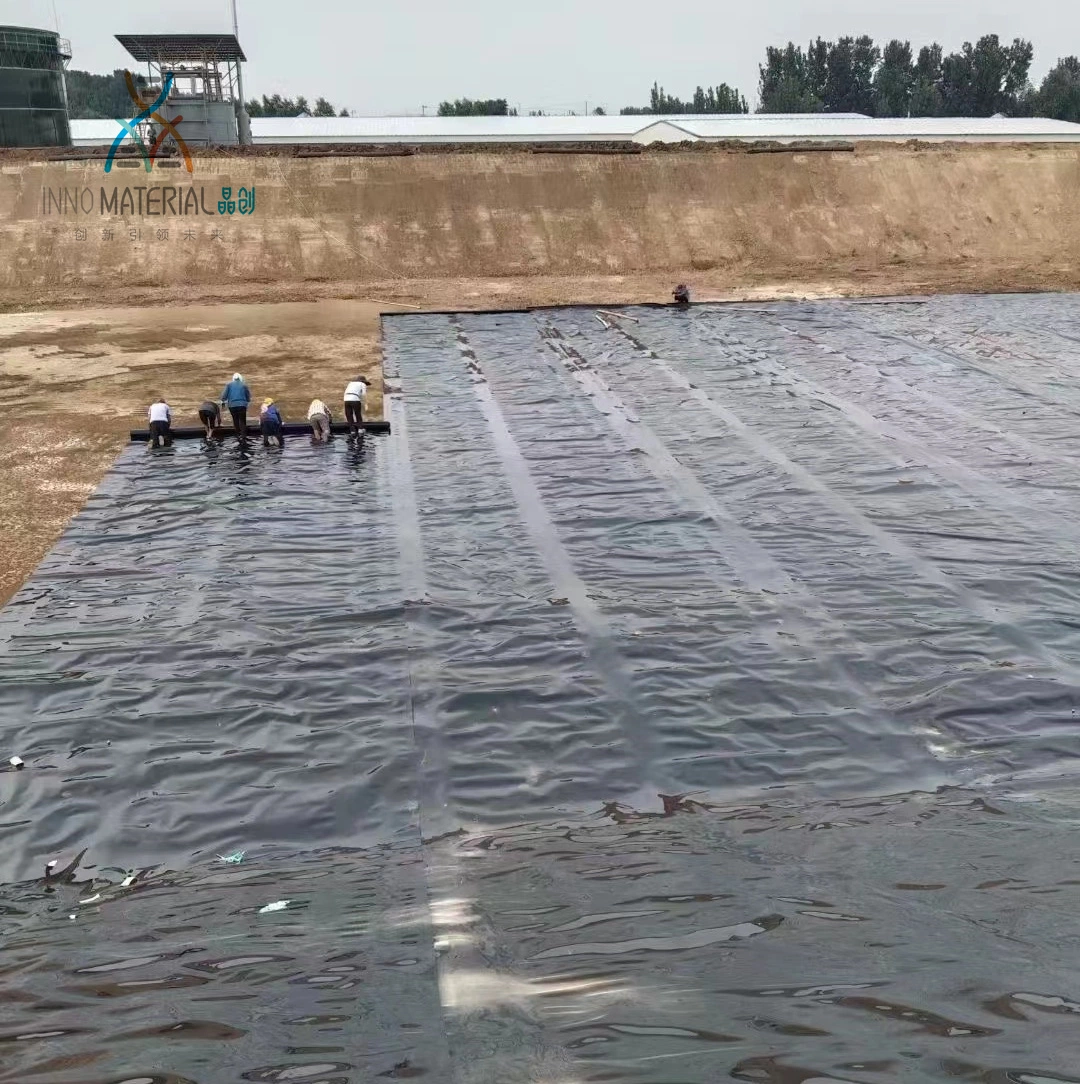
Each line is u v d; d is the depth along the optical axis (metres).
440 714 11.59
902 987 5.23
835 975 5.43
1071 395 24.30
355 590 14.63
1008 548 15.86
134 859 9.29
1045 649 12.80
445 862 8.41
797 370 26.91
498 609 14.06
